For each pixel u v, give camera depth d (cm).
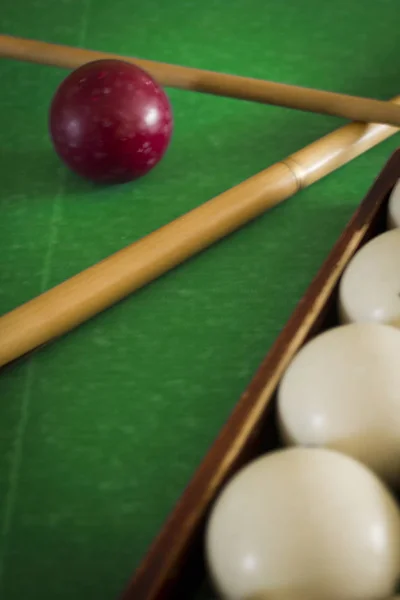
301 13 86
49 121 69
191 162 73
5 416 59
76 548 54
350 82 79
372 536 46
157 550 47
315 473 47
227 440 50
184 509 48
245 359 61
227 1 88
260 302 64
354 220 59
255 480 47
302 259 66
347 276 56
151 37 84
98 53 78
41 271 66
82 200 71
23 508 55
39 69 81
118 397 60
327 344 52
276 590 45
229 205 66
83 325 63
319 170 70
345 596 45
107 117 67
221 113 77
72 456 57
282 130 75
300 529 45
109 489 56
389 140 74
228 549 46
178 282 65
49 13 87
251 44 83
